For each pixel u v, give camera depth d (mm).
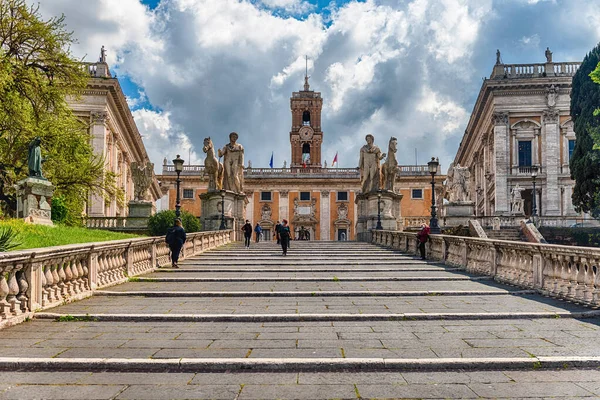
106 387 4473
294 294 9500
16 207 21078
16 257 6879
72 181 26438
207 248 20516
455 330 6555
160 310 7867
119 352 5449
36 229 15859
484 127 52219
